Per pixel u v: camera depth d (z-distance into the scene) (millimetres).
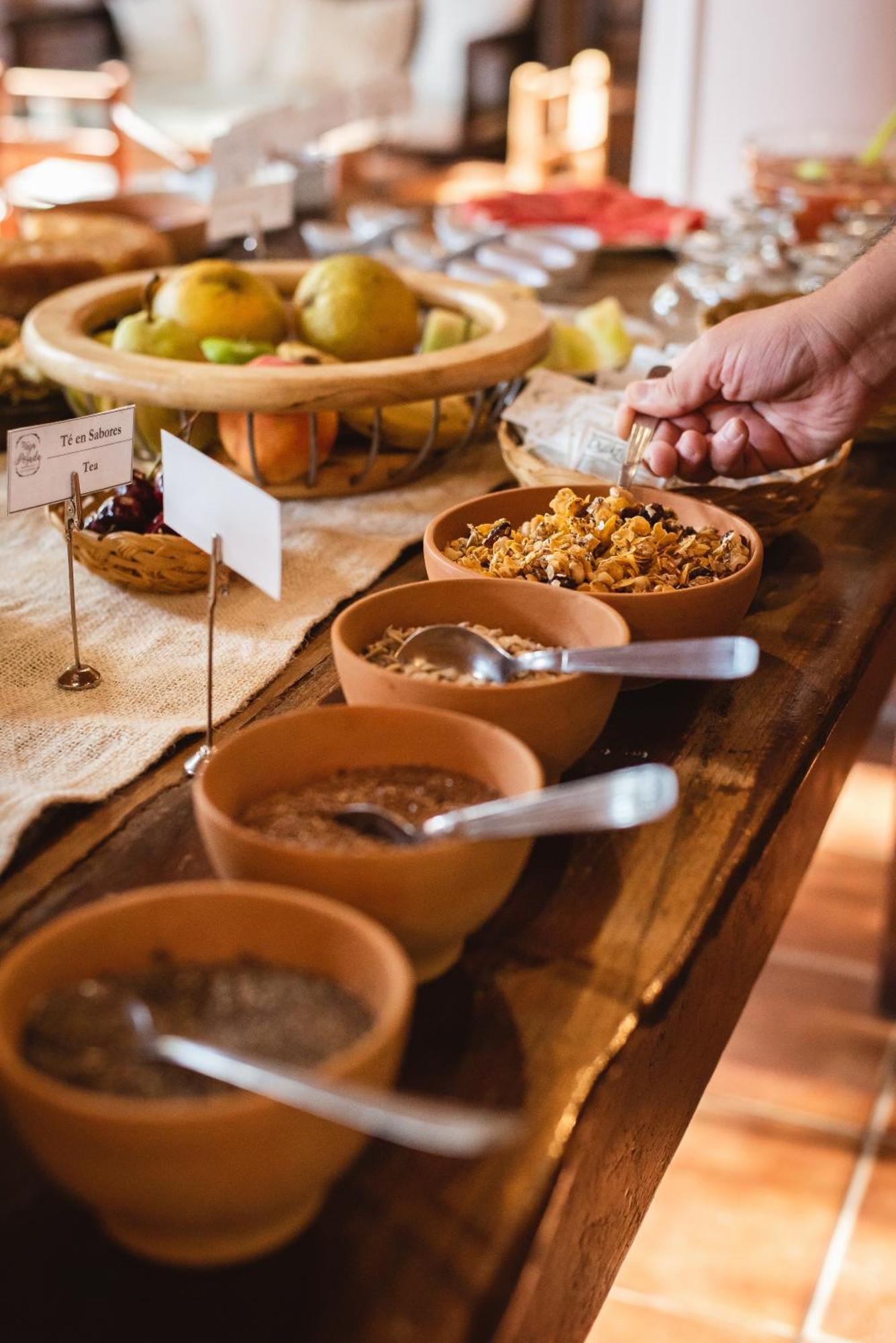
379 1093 461
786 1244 1529
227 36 4945
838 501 1290
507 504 961
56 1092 430
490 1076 573
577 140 5566
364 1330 471
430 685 680
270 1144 438
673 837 747
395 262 1830
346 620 743
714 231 2066
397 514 1190
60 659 922
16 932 646
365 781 644
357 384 1075
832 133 2771
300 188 2207
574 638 791
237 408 1067
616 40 5848
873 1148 1662
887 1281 1476
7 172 3074
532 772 599
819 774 939
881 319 1058
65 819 741
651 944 660
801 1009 1881
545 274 1812
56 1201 519
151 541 955
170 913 517
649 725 864
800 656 969
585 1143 577
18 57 5043
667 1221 1551
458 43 4887
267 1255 495
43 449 848
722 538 925
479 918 588
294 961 521
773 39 3539
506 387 1319
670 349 1354
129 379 1062
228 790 609
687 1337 1404
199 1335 469
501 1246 500
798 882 986
